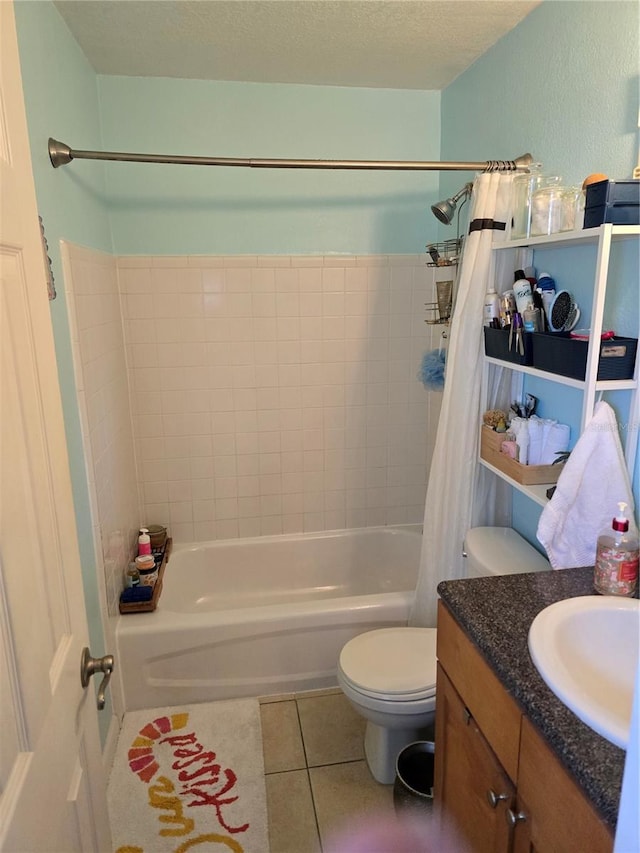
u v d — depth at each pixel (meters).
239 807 1.80
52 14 1.79
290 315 2.77
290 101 2.58
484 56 2.23
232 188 2.61
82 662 1.05
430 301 2.87
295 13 1.90
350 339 2.85
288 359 2.82
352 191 2.71
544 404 1.91
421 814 1.66
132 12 1.88
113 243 2.58
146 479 2.83
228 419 2.83
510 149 2.06
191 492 2.88
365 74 2.46
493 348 1.86
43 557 0.88
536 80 1.87
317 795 1.84
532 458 1.78
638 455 1.44
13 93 0.84
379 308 2.84
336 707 2.25
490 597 1.32
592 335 1.37
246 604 2.92
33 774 0.79
